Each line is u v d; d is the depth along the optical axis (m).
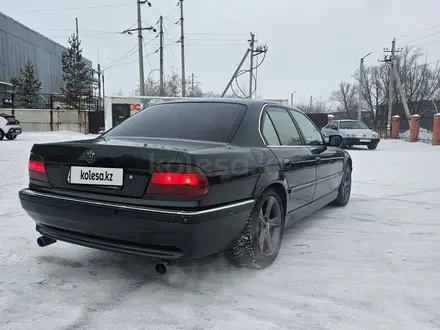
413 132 22.44
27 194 2.62
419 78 39.25
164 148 2.28
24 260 2.98
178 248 2.22
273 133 3.19
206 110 3.09
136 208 2.20
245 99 3.31
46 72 46.78
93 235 2.43
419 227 4.14
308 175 3.57
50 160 2.56
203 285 2.61
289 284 2.64
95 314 2.19
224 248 2.51
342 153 4.81
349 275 2.82
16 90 34.97
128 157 2.28
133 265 2.92
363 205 5.28
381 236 3.80
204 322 2.12
